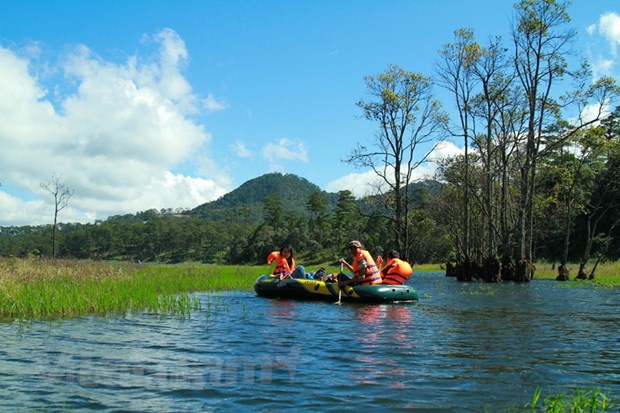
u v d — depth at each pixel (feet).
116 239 517.96
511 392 17.93
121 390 17.78
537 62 103.86
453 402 16.71
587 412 15.47
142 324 32.78
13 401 16.39
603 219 181.57
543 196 141.90
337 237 331.57
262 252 367.04
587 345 26.89
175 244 507.71
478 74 109.50
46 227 636.07
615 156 140.77
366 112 129.39
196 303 42.91
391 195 142.20
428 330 31.73
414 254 218.79
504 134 111.14
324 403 16.49
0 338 27.27
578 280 104.17
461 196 138.21
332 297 51.37
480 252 131.44
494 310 44.39
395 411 15.79
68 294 40.01
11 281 44.04
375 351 24.71
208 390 17.81
